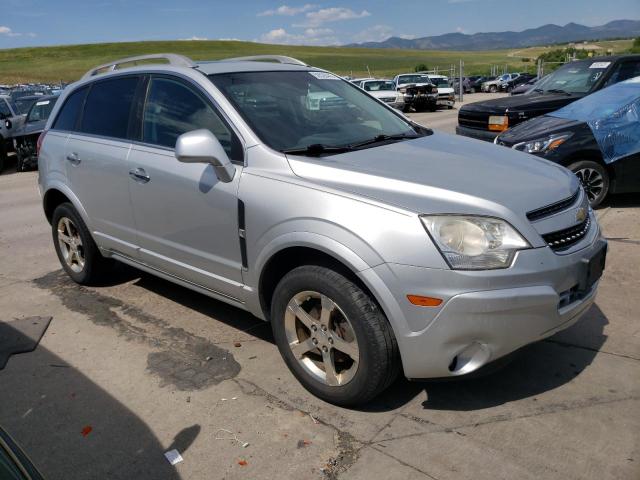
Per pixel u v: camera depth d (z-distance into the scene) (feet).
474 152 11.84
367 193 9.55
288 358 10.83
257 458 9.15
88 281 16.62
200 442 9.61
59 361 12.51
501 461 8.75
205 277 12.25
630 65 29.78
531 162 11.60
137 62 15.33
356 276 9.52
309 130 12.05
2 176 44.93
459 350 8.95
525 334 9.05
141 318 14.51
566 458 8.74
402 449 9.16
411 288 8.84
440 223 8.87
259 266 10.75
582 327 12.81
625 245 17.92
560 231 9.63
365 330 9.34
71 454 9.48
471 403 10.28
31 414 10.62
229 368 11.89
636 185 21.57
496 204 9.16
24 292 16.78
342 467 8.85
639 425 9.41
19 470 5.52
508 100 30.63
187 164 12.04
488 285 8.69
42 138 16.92
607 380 10.75
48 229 24.53
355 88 14.79
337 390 10.10
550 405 10.08
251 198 10.66
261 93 12.49
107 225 14.70
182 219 12.28
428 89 86.69
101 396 11.09
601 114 21.54
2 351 12.98
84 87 16.05
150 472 8.98
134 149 13.44
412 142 12.32
